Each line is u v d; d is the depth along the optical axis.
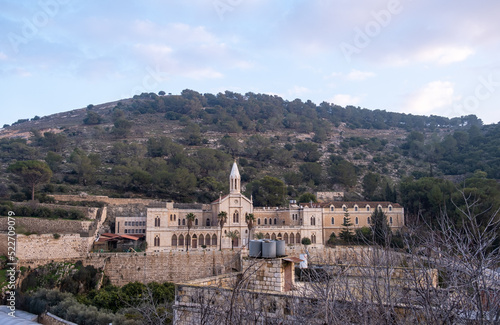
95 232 129.75
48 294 74.69
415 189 150.12
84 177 190.12
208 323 23.30
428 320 19.00
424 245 23.27
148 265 102.69
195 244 136.25
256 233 140.62
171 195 190.00
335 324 19.64
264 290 31.48
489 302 18.73
